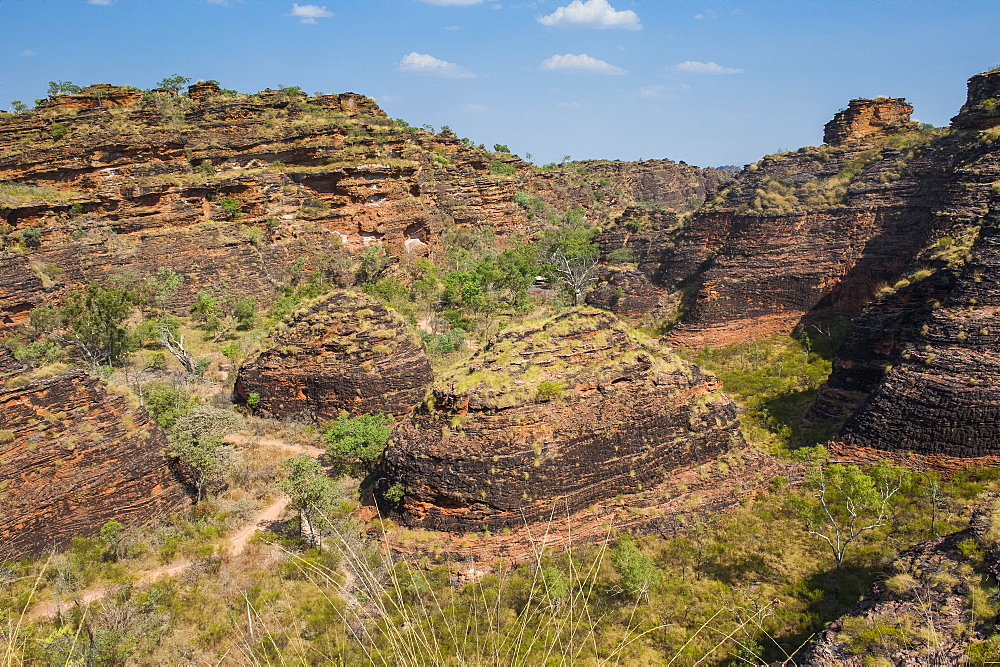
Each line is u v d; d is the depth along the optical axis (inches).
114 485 1223.5
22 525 1120.2
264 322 2689.5
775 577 1071.0
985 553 834.2
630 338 1304.1
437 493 1159.6
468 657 704.4
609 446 1211.9
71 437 1201.4
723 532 1186.0
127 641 911.0
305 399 1808.6
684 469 1270.9
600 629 929.5
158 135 3243.1
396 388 1793.8
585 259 3710.6
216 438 1480.1
